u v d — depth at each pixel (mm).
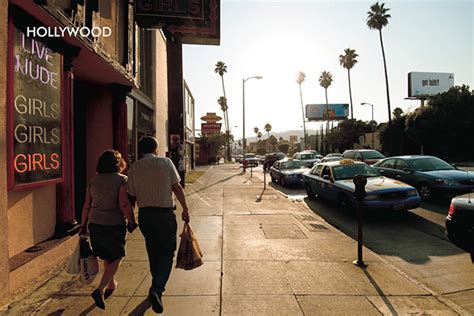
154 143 3916
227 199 11789
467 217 4828
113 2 7129
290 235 6781
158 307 3275
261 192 13836
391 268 4914
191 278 4520
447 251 6008
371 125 58781
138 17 9617
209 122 57562
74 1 5152
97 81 8133
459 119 34562
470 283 4645
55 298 3898
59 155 5188
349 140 57594
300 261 5211
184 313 3562
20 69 4250
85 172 8273
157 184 3635
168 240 3637
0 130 3631
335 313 3576
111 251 3586
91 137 8328
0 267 3590
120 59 7664
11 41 4023
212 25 10469
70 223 5496
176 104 12789
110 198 3631
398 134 41562
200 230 7207
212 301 3844
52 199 5258
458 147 36094
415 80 59562
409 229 7559
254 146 160375
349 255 5520
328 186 10359
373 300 3881
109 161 3742
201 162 55062
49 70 4941
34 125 4539
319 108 90188
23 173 4285
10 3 4023
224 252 5660
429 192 10078
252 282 4387
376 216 8914
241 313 3568
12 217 4309
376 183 8938
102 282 3582
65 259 5164
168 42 12461
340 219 8789
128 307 3686
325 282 4387
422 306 3742
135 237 6684
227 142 77688
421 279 4809
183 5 10195
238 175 24406
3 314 3510
